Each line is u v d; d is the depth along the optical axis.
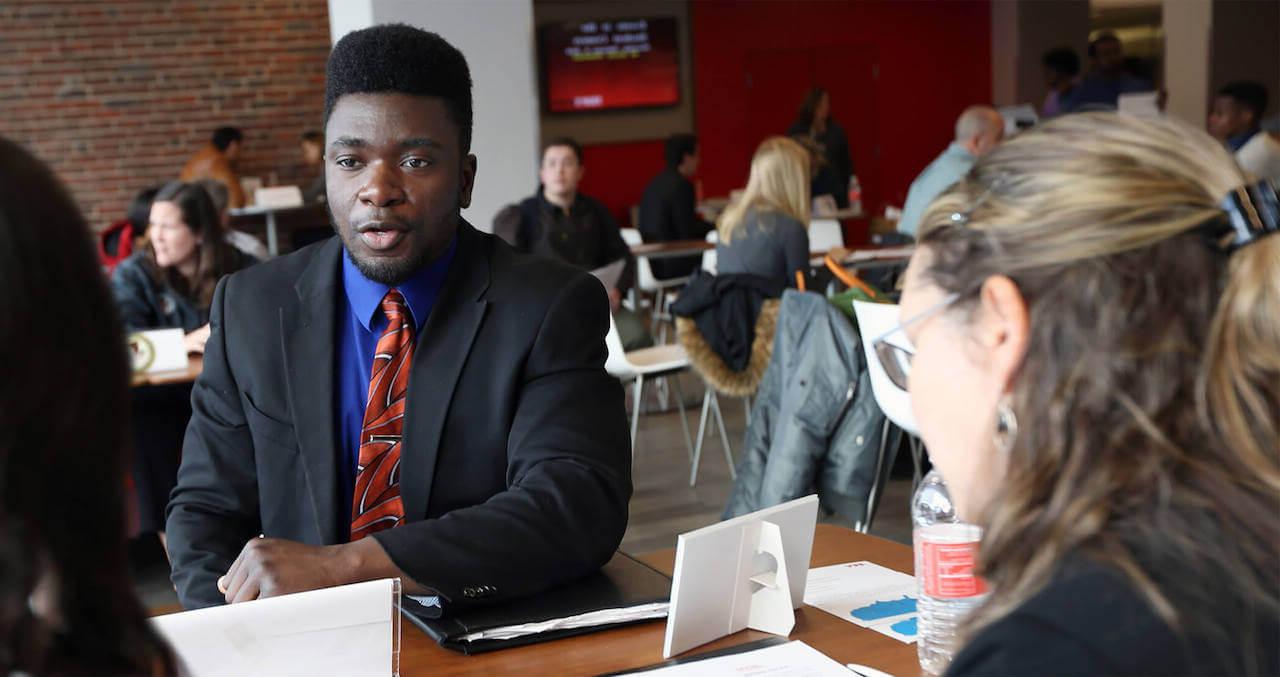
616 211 12.80
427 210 1.60
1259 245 0.67
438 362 1.64
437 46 1.61
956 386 0.75
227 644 1.17
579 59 12.46
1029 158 0.72
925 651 1.27
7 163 0.53
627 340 5.70
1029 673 0.60
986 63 13.50
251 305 1.71
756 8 12.96
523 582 1.48
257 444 1.66
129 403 0.57
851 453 3.52
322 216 10.06
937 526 1.32
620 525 1.59
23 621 0.54
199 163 9.30
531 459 1.60
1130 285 0.68
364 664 1.21
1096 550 0.64
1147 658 0.59
